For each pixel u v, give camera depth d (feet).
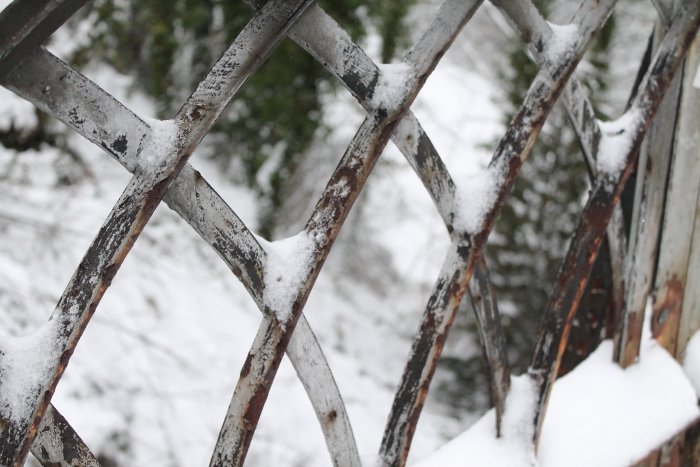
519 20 3.95
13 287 15.44
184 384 17.29
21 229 17.95
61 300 3.44
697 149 4.70
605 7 4.09
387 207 34.32
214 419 16.63
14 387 3.37
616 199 4.33
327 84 26.71
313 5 3.62
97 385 15.38
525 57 23.52
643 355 4.91
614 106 25.79
